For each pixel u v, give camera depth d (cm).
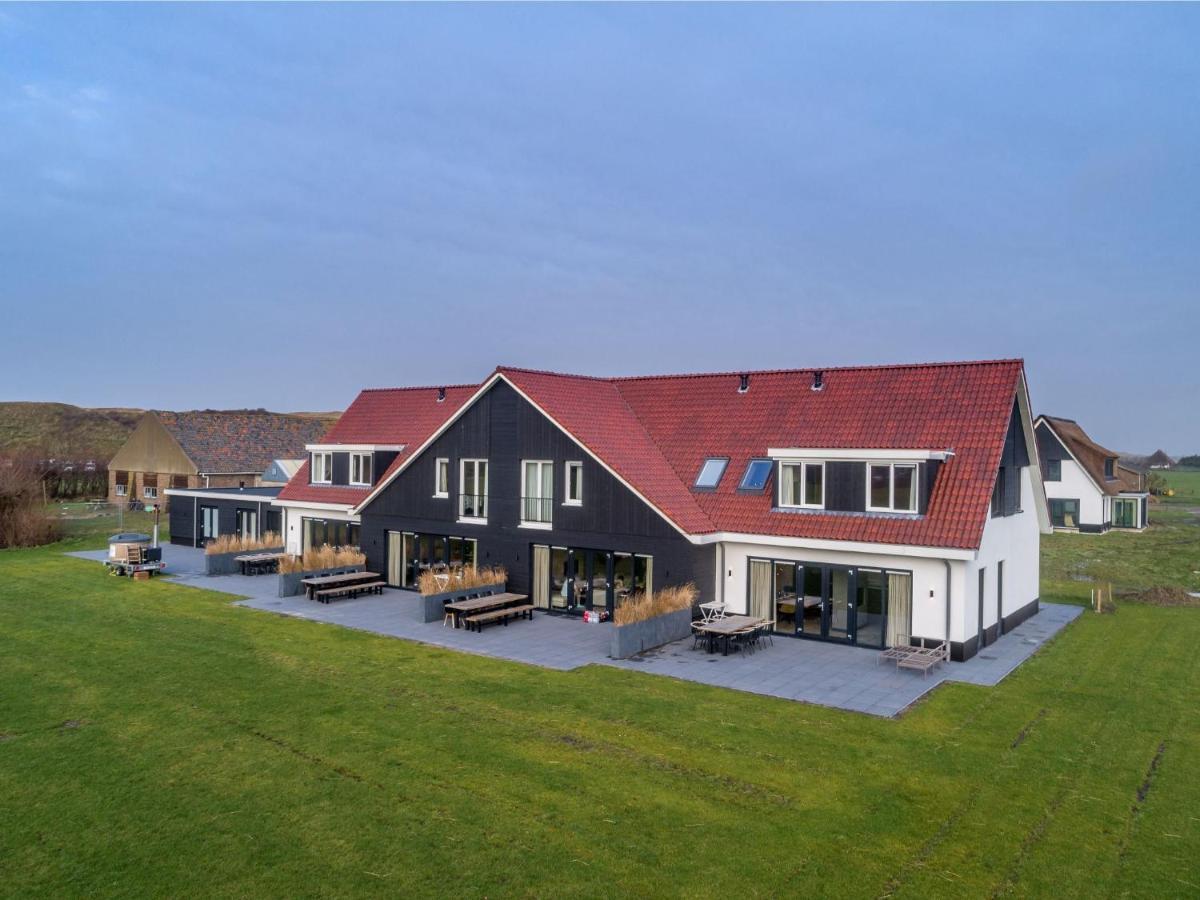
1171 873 1004
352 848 1045
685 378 2852
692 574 2228
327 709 1570
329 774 1268
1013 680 1817
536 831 1095
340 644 2084
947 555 1911
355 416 3488
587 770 1297
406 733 1446
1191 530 5044
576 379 2812
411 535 2862
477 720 1520
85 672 1805
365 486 3181
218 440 5428
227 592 2770
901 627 2031
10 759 1316
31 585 2861
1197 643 2164
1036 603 2572
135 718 1509
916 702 1656
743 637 2081
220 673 1806
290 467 4644
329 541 3247
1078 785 1256
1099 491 4859
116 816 1126
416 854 1033
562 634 2222
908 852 1052
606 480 2359
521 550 2547
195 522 3912
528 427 2530
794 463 2234
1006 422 2105
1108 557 3838
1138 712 1598
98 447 8700
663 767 1312
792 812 1159
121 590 2783
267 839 1066
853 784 1255
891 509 2073
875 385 2423
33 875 977
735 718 1546
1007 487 2284
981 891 964
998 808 1177
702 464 2484
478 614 2336
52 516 4081
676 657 1991
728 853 1045
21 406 10144
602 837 1082
